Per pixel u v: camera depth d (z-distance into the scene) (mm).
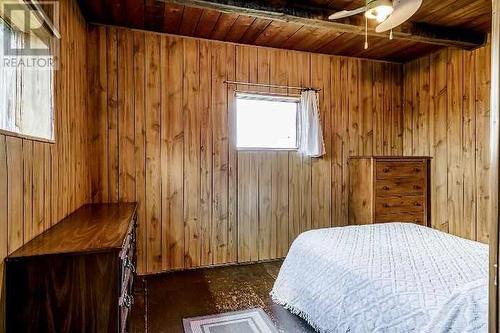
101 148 3557
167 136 3768
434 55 4363
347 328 2021
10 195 1506
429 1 2936
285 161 4277
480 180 3797
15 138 1560
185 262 3863
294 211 4312
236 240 4062
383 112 4754
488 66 3701
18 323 1486
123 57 3604
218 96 3957
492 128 864
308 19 3010
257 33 3717
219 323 2547
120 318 1627
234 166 4039
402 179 4219
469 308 1406
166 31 3676
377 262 2145
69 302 1539
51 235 1845
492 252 861
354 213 4414
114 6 3080
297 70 4305
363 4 2996
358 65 4625
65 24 2510
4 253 1447
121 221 2279
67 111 2572
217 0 2725
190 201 3869
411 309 1639
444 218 4227
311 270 2525
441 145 4273
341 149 4543
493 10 875
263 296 3070
